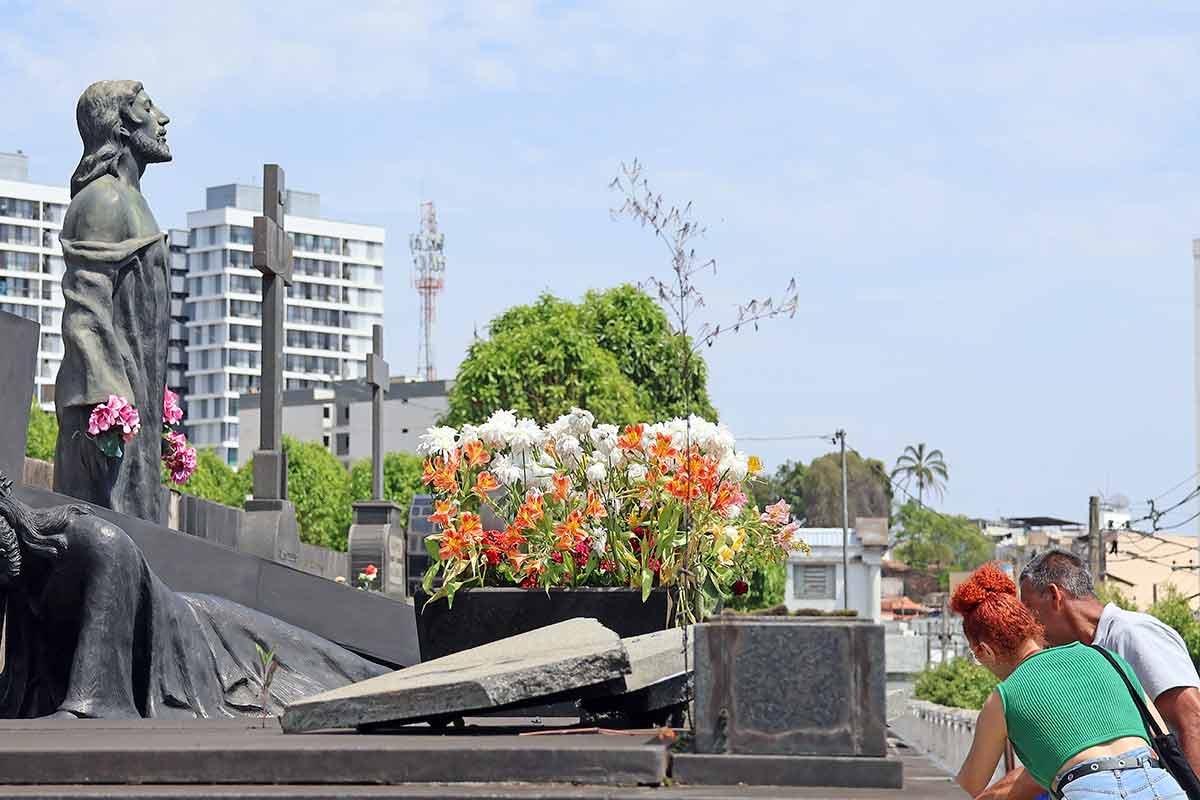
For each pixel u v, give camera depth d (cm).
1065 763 504
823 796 361
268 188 1678
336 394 14050
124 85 1341
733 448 792
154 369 1348
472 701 455
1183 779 497
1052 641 589
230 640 1063
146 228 1341
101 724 602
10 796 375
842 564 8431
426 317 13962
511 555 770
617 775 376
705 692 383
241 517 1614
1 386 1173
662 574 766
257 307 17762
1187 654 573
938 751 2109
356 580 2312
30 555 907
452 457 790
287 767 387
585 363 4709
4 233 15762
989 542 12556
